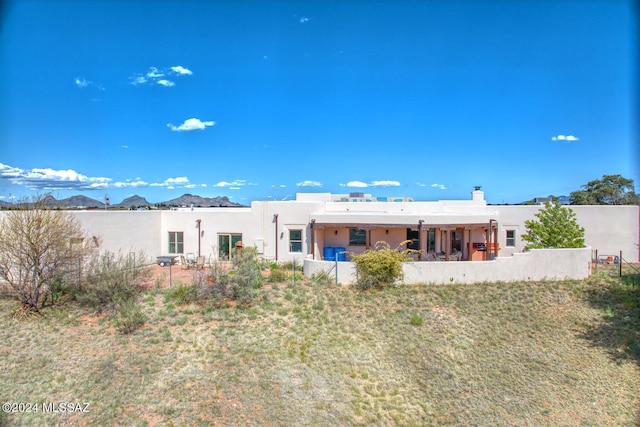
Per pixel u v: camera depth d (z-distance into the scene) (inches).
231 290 629.9
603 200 2140.7
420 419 388.2
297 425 368.8
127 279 637.9
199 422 366.0
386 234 959.0
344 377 444.1
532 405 413.7
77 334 512.4
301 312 597.6
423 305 633.0
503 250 1008.9
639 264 945.5
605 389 437.7
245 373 438.6
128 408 379.2
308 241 959.6
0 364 437.1
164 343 492.4
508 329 561.6
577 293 682.2
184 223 1016.9
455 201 1115.3
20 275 578.2
